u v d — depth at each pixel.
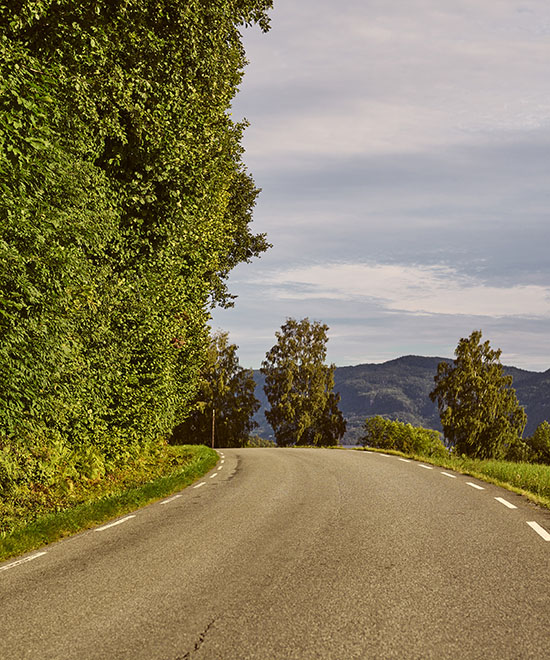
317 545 7.82
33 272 9.73
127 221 16.27
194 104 17.64
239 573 6.40
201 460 23.92
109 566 6.88
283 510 11.04
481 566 6.63
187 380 29.28
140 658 4.04
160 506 12.22
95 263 14.32
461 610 5.06
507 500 12.17
